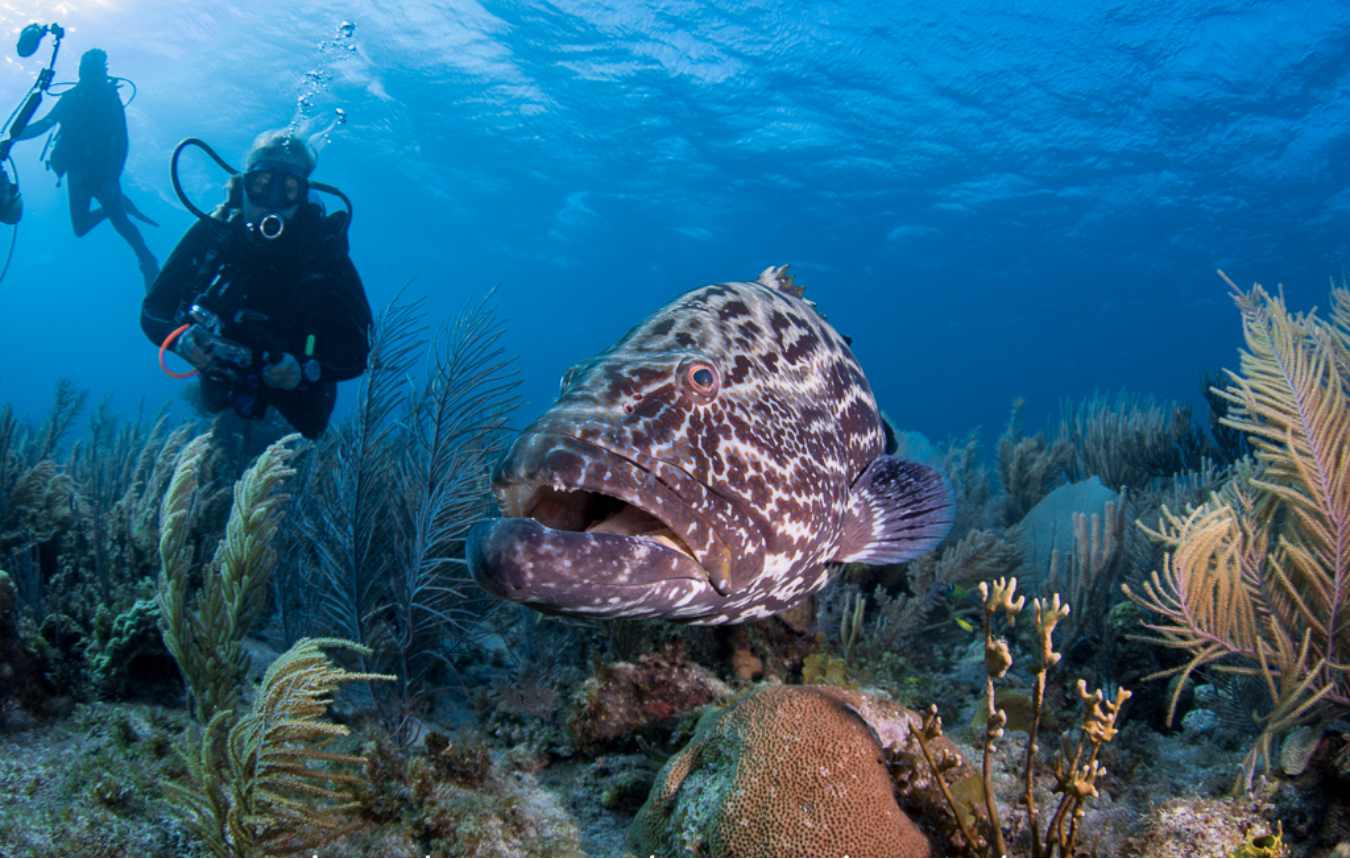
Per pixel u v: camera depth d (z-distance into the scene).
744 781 1.30
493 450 2.03
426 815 1.45
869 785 1.29
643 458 1.24
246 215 2.61
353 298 2.72
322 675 1.27
